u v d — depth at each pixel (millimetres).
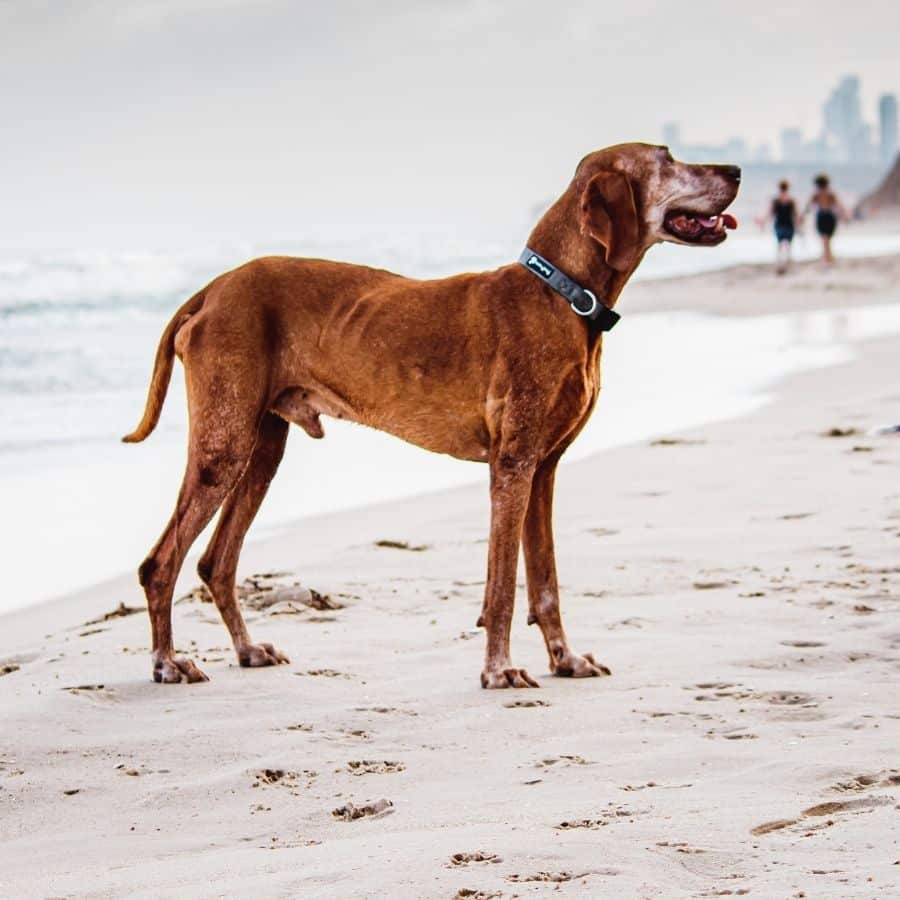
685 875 3557
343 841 4086
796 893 3336
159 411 6672
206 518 6324
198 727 5469
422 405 6387
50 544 9445
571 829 4012
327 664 6395
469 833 4012
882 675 5871
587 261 6242
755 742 5000
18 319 26891
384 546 9000
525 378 6195
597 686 5961
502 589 6086
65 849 4230
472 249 61000
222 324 6355
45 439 13336
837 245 68812
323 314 6453
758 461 11336
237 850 4121
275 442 6660
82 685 6082
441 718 5543
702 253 60875
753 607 7070
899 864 3498
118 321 27406
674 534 8844
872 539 8430
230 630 6504
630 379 17234
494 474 6238
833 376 16922
